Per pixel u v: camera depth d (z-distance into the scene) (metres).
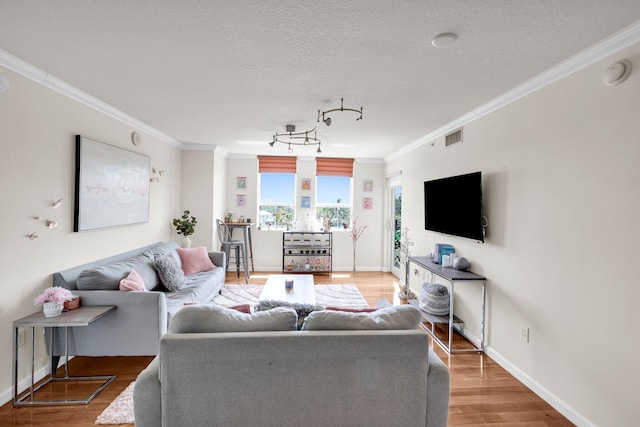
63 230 2.77
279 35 1.91
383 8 1.63
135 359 2.95
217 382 1.63
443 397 1.74
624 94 1.84
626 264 1.82
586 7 1.59
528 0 1.54
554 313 2.31
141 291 2.72
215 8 1.65
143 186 4.14
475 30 1.82
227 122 3.95
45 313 2.30
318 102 3.13
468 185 3.25
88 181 3.03
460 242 3.61
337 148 5.63
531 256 2.53
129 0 1.58
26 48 2.09
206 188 5.58
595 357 1.99
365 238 6.79
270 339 1.65
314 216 6.64
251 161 6.50
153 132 4.41
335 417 1.70
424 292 3.71
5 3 1.60
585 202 2.08
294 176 6.71
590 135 2.05
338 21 1.76
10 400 2.27
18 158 2.31
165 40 1.98
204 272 4.40
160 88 2.81
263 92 2.88
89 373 2.68
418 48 2.04
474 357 3.04
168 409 1.62
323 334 1.68
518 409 2.27
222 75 2.51
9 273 2.26
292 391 1.67
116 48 2.09
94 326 2.62
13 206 2.28
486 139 3.15
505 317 2.83
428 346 1.71
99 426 2.04
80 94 2.90
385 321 1.83
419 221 4.85
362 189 6.76
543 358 2.40
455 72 2.39
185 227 5.07
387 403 1.71
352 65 2.30
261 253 6.61
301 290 3.69
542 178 2.44
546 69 2.31
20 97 2.32
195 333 1.69
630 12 1.63
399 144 5.19
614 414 1.87
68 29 1.86
